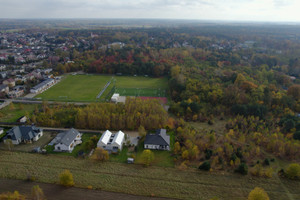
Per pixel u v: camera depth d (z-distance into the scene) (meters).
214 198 53.69
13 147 81.00
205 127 102.88
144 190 61.78
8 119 105.56
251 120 105.69
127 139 88.81
